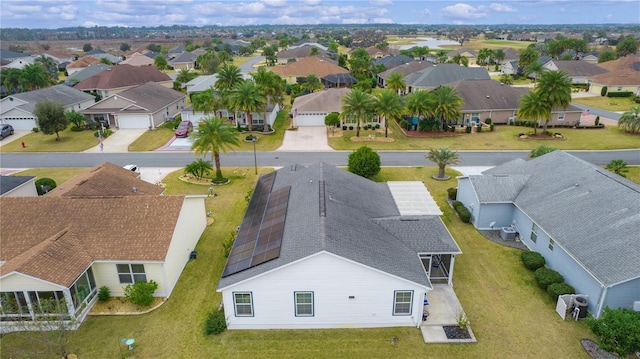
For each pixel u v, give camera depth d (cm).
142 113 6059
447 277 2498
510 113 6278
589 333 2041
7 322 2080
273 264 2016
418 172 4347
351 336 2050
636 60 9669
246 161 4747
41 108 5394
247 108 5578
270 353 1945
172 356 1936
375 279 2008
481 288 2409
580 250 2256
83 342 2017
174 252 2439
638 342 1755
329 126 6178
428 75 8131
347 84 9188
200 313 2220
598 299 2067
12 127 6000
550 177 3062
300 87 9088
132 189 3056
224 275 2127
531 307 2242
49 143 5491
